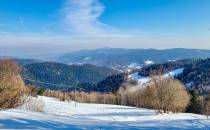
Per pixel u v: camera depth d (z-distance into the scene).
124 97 79.69
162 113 43.16
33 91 22.70
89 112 38.16
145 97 54.19
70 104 45.84
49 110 32.38
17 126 10.54
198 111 62.41
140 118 35.25
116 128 13.88
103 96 82.06
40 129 10.64
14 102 15.16
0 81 14.34
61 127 11.87
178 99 46.25
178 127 17.81
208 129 17.69
